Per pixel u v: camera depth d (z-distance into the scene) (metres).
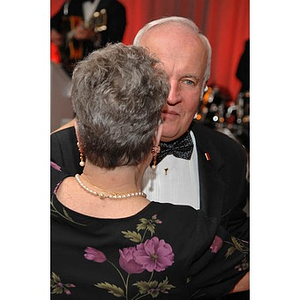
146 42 1.31
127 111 0.91
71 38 3.14
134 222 0.95
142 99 0.93
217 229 1.02
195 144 1.51
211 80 4.08
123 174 0.97
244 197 1.51
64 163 1.32
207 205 1.40
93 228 0.94
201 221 0.99
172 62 1.28
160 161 1.44
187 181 1.46
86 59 0.98
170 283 0.94
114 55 0.96
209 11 4.03
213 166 1.47
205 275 1.00
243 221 1.50
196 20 4.04
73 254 0.94
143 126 0.94
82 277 0.93
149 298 0.94
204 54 1.34
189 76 1.31
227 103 3.47
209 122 3.33
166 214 0.98
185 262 0.94
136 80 0.92
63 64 3.10
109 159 0.95
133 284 0.92
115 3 3.23
